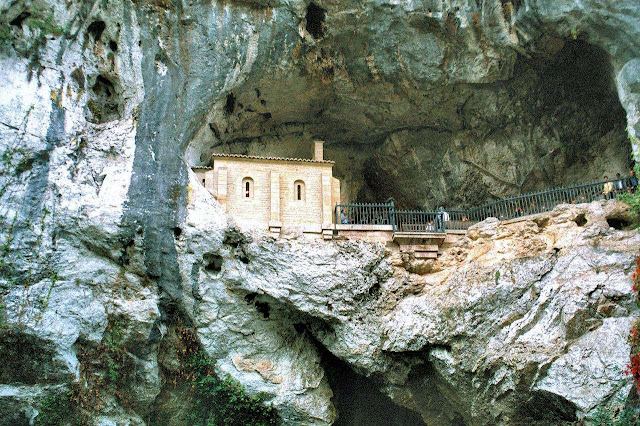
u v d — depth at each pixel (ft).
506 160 81.56
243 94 75.66
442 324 62.90
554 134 78.95
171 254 63.00
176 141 66.44
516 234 67.05
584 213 64.75
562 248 62.90
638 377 51.72
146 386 63.00
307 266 65.57
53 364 58.13
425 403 69.21
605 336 55.06
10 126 58.95
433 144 84.28
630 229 63.46
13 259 57.11
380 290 67.46
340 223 72.59
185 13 67.51
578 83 74.79
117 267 61.57
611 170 75.46
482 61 72.43
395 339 64.44
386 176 88.94
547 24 66.74
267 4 69.05
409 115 81.05
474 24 69.31
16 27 61.21
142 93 66.18
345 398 76.23
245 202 69.15
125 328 61.36
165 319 63.93
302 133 85.15
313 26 71.15
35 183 59.21
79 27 64.39
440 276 68.49
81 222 60.03
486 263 66.44
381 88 76.89
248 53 70.44
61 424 59.06
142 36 66.74
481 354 60.70
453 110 79.61
